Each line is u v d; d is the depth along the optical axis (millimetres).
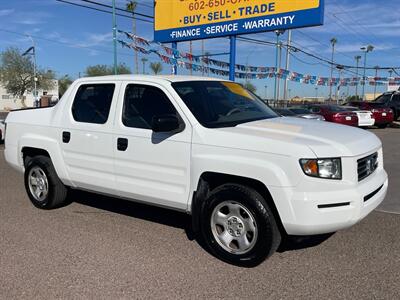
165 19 17391
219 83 5566
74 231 5520
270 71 24422
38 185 6504
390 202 6805
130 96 5312
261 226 4207
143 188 5105
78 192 7500
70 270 4375
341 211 4023
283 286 3988
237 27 15305
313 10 13648
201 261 4570
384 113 22250
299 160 3977
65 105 6008
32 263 4551
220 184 4730
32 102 72875
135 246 4992
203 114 4793
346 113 19391
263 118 5184
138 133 5070
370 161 4469
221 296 3826
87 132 5602
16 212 6402
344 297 3770
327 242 5031
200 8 16188
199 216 4730
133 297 3824
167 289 3961
